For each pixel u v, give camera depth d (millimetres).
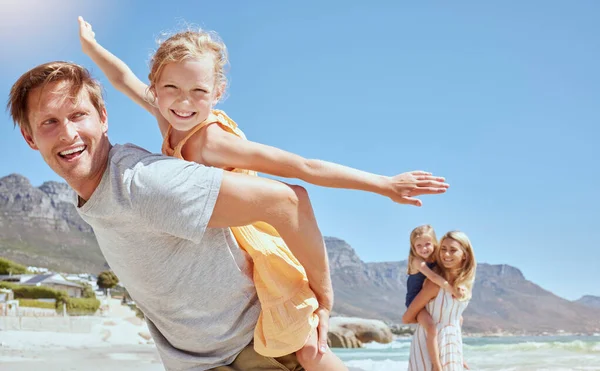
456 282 5027
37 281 59938
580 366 9320
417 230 5352
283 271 1692
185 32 1795
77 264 166875
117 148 1605
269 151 1711
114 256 1617
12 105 1591
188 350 1749
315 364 1685
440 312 5008
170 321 1692
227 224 1554
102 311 50000
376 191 1743
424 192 1748
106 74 2227
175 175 1507
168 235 1562
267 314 1667
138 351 14805
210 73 1739
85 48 2250
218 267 1628
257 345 1680
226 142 1707
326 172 1720
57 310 46688
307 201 1647
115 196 1507
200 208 1501
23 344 18312
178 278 1609
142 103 2141
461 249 5082
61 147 1506
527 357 11820
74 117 1532
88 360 10680
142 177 1497
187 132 1752
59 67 1554
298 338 1652
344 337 21797
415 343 5098
